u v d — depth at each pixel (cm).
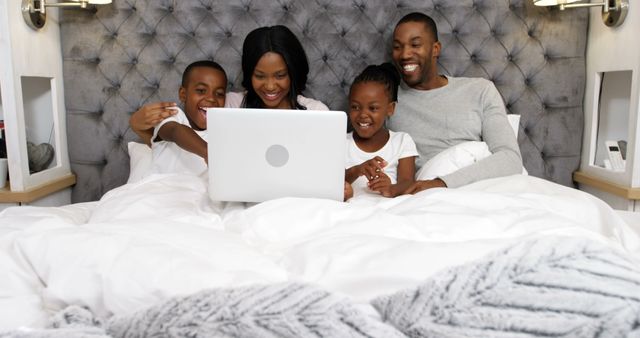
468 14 166
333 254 64
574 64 164
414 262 59
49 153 158
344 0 165
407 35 150
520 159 138
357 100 137
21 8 142
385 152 141
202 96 147
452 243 64
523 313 45
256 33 145
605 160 155
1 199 140
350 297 53
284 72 146
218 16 166
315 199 88
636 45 138
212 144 92
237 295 51
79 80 164
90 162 167
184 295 53
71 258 63
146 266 60
